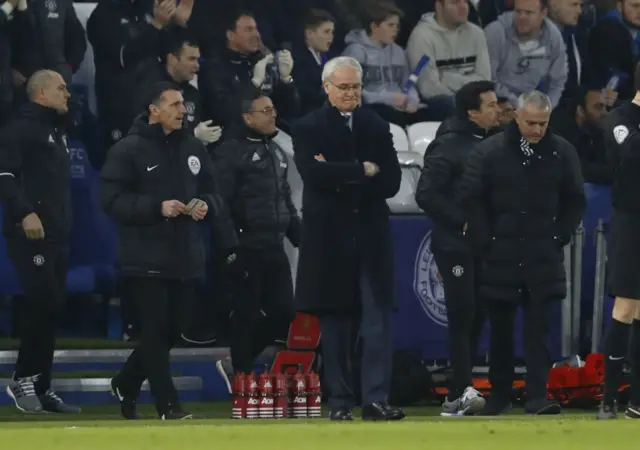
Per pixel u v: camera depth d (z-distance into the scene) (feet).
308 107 135.33
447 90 142.20
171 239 100.78
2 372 123.65
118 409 118.42
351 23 144.46
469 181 105.29
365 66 139.74
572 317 130.21
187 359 126.82
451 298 110.83
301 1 140.67
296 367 119.96
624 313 95.55
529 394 106.73
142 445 73.61
